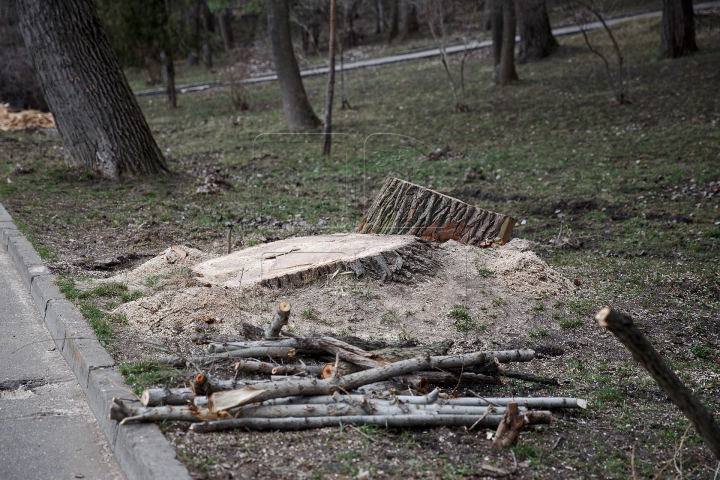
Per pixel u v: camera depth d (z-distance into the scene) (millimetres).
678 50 20984
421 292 5840
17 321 5594
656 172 10898
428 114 17359
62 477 3514
